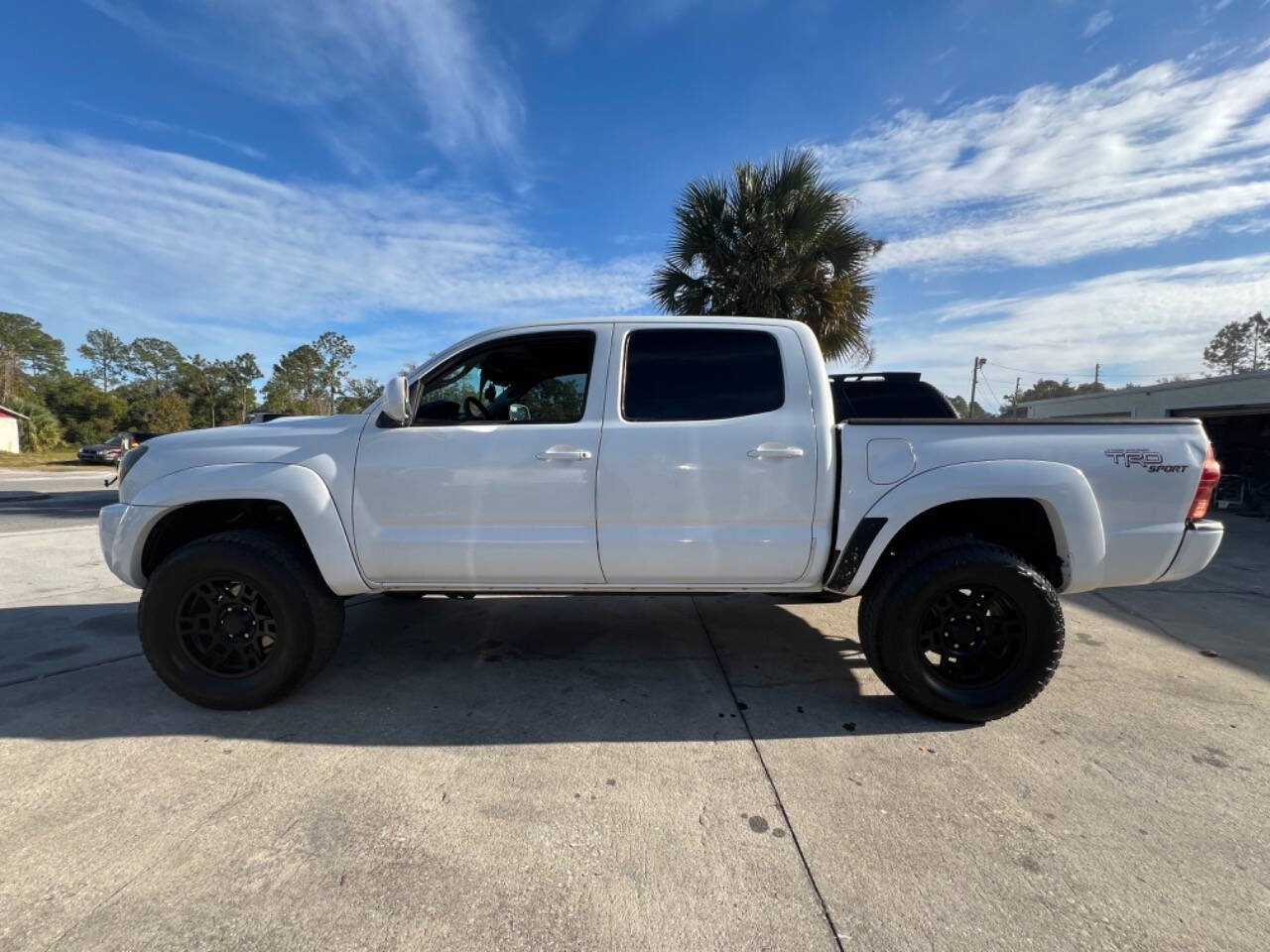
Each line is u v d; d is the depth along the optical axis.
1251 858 2.08
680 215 10.68
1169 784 2.51
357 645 4.05
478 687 3.40
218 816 2.27
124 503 3.20
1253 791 2.47
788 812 2.31
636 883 1.95
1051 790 2.46
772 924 1.79
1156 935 1.76
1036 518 3.11
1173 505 2.97
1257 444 15.30
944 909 1.85
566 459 3.04
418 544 3.10
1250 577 6.72
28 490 18.53
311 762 2.64
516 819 2.27
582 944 1.72
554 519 3.08
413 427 3.13
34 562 6.79
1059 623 2.89
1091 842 2.16
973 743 2.84
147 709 3.11
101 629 4.38
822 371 3.15
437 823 2.24
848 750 2.77
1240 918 1.82
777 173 10.25
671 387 3.16
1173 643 4.30
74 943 1.70
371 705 3.18
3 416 45.09
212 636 3.10
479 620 4.59
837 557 3.03
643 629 4.39
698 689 3.39
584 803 2.36
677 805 2.35
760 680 3.52
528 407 3.31
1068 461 2.93
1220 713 3.17
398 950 1.70
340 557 3.08
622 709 3.15
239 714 3.07
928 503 2.93
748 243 10.18
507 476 3.07
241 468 3.09
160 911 1.82
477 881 1.96
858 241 10.23
